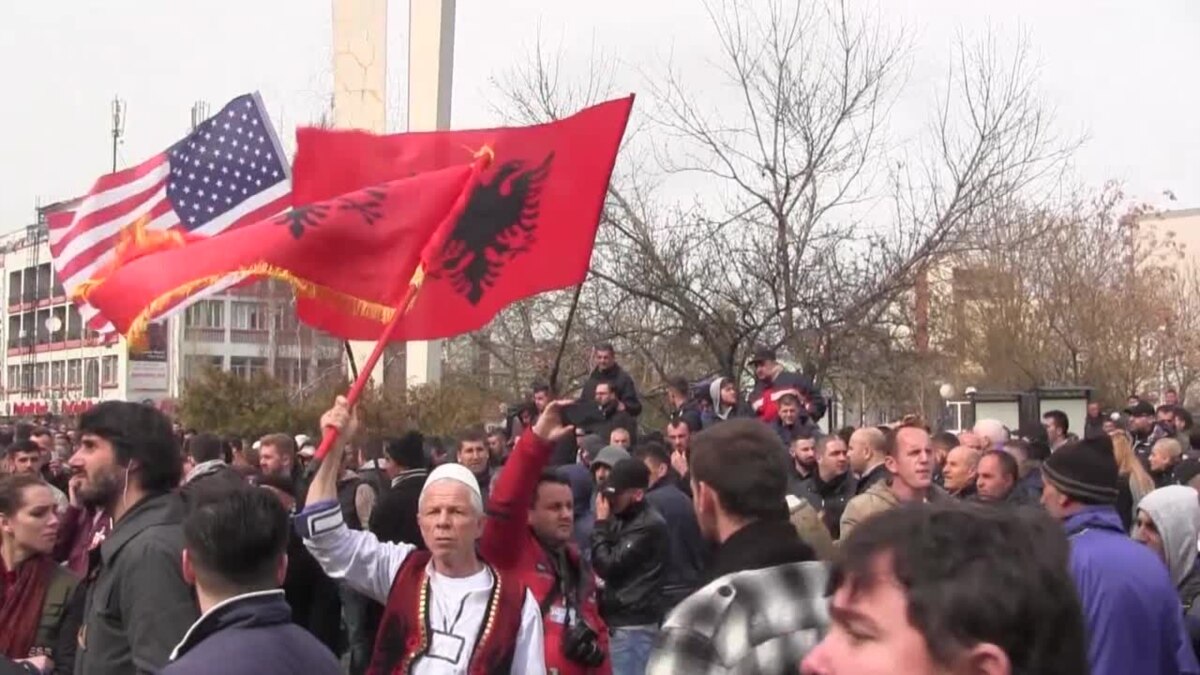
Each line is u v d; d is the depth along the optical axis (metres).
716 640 2.97
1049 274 35.88
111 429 4.62
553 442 5.58
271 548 3.49
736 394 12.87
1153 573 4.75
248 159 7.37
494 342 22.81
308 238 5.83
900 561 1.80
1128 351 36.81
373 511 8.34
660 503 8.32
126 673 4.36
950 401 30.23
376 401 18.27
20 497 5.85
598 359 12.11
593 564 7.95
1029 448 10.67
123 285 5.66
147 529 4.38
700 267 18.97
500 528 5.57
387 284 5.97
